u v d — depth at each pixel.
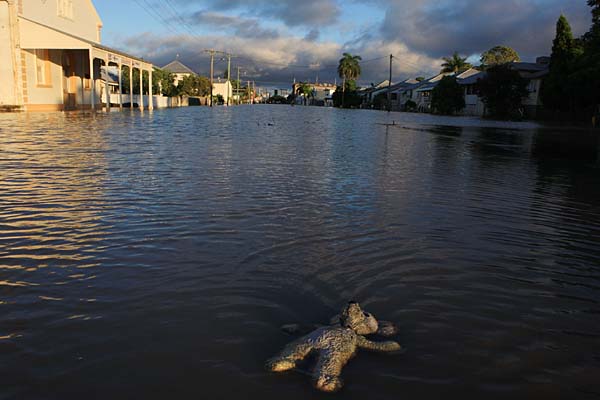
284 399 2.96
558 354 3.66
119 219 6.88
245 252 5.63
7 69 30.75
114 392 2.99
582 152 19.62
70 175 10.17
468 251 6.01
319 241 6.13
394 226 7.00
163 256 5.43
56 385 3.05
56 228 6.39
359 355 3.50
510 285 4.99
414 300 4.52
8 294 4.39
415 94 95.94
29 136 17.48
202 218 7.05
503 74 53.00
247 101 158.88
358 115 59.00
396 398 3.02
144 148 15.30
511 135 28.81
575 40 48.59
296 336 3.75
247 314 4.09
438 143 21.72
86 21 40.78
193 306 4.21
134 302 4.27
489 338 3.86
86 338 3.64
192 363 3.33
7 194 8.26
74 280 4.73
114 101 53.28
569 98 47.19
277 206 7.96
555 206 8.88
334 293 4.59
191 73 106.62
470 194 9.73
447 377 3.28
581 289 4.96
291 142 19.75
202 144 17.30
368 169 12.70
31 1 32.34
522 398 3.09
